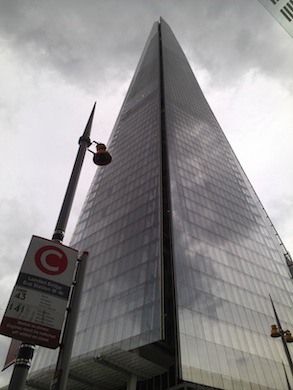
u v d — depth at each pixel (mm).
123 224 63094
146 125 89438
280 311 56219
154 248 51688
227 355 42344
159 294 44281
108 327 46906
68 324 9109
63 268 9578
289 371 46625
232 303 50281
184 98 106438
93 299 53938
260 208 83312
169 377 42750
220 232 62344
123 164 82250
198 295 46875
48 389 43938
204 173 75250
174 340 41188
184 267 49250
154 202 60281
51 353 49938
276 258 69688
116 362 40688
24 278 8922
